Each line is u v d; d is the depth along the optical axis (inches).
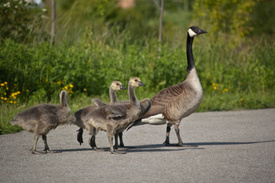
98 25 1434.5
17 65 1066.1
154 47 1300.4
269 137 709.9
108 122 563.5
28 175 450.3
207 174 454.0
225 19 1817.2
